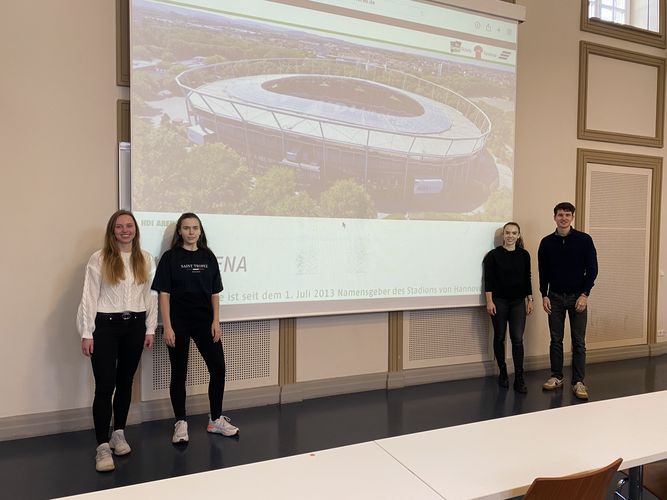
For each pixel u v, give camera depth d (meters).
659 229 5.61
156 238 3.33
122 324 2.85
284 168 3.70
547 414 1.95
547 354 5.00
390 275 4.11
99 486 2.58
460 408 3.83
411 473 1.46
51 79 3.14
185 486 1.38
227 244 3.54
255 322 3.77
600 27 5.14
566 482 1.31
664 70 5.54
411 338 4.36
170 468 2.78
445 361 4.52
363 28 3.95
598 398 4.09
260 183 3.63
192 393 3.63
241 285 3.59
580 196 5.09
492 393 4.18
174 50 3.34
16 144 3.07
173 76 3.35
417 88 4.17
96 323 2.81
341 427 3.43
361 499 1.31
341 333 4.07
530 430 1.79
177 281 3.07
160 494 1.33
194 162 3.42
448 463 1.52
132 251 2.93
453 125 4.32
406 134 4.13
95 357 2.80
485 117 4.46
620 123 5.32
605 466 1.41
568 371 4.91
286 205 3.71
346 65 3.89
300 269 3.78
